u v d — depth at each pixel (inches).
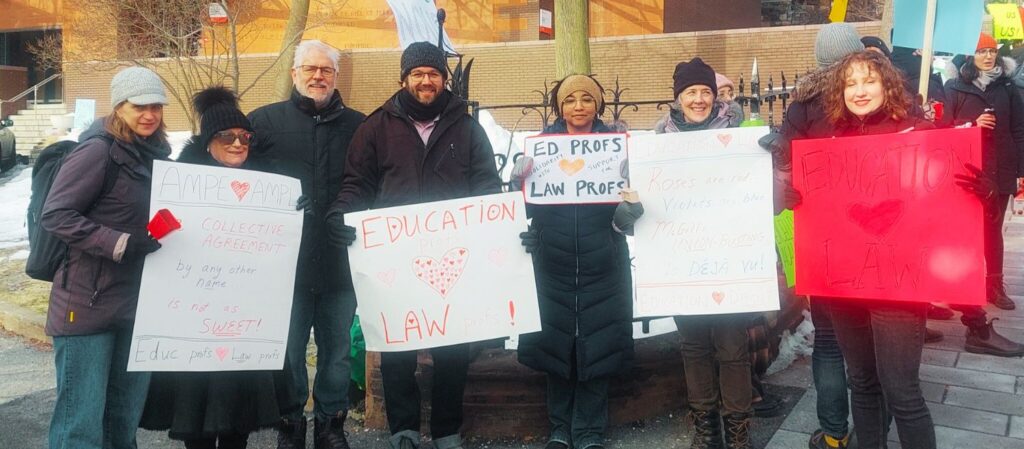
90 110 715.4
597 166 142.5
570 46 410.3
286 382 136.4
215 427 122.9
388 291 138.3
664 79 643.5
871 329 121.4
